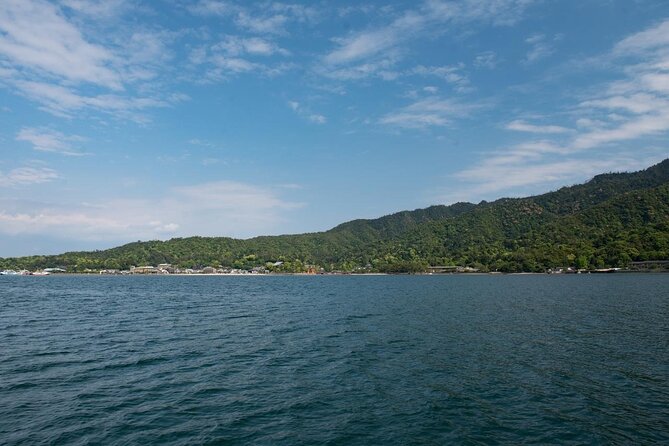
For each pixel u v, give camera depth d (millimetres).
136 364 30109
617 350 34000
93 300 90000
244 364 30344
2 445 16656
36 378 26234
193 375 27375
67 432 18062
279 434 18312
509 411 21156
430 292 104000
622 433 18547
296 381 26188
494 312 59375
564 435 18375
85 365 29672
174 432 18297
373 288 128875
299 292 114688
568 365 29656
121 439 17484
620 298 77438
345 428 19031
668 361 30516
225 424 19297
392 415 20625
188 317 58125
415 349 35188
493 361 30969
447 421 19875
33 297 97938
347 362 30922
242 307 72875
